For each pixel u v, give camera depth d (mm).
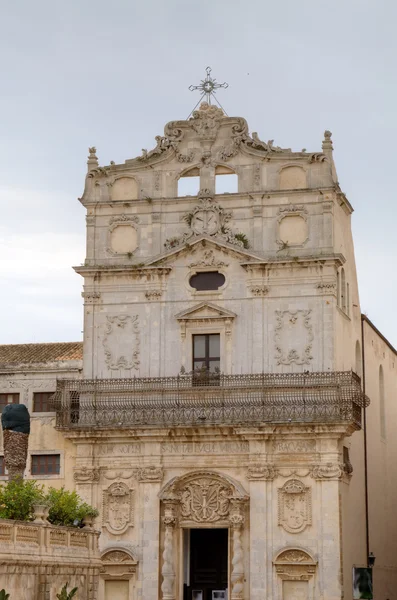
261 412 64625
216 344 67125
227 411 65250
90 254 69500
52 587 48812
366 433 72312
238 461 65000
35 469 67875
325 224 66500
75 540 52469
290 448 64250
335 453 63531
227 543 66188
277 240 66938
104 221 69750
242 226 67625
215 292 67250
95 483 66500
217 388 65875
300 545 63062
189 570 66125
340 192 67875
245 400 65438
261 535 63531
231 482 64375
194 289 67688
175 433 65562
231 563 63719
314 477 63500
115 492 66062
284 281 66500
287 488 63750
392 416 82188
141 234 69062
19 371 69688
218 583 65875
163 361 67375
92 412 67000
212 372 66562
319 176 67125
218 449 65312
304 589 62719
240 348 66375
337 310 66562
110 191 70000
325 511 63094
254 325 66375
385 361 80938
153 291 68125
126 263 68812
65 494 56375
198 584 66062
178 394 66500
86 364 68312
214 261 67562
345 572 63562
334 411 63844
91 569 53531
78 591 51812
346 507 65250
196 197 68438
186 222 68562
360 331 73125
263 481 64000
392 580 77312
